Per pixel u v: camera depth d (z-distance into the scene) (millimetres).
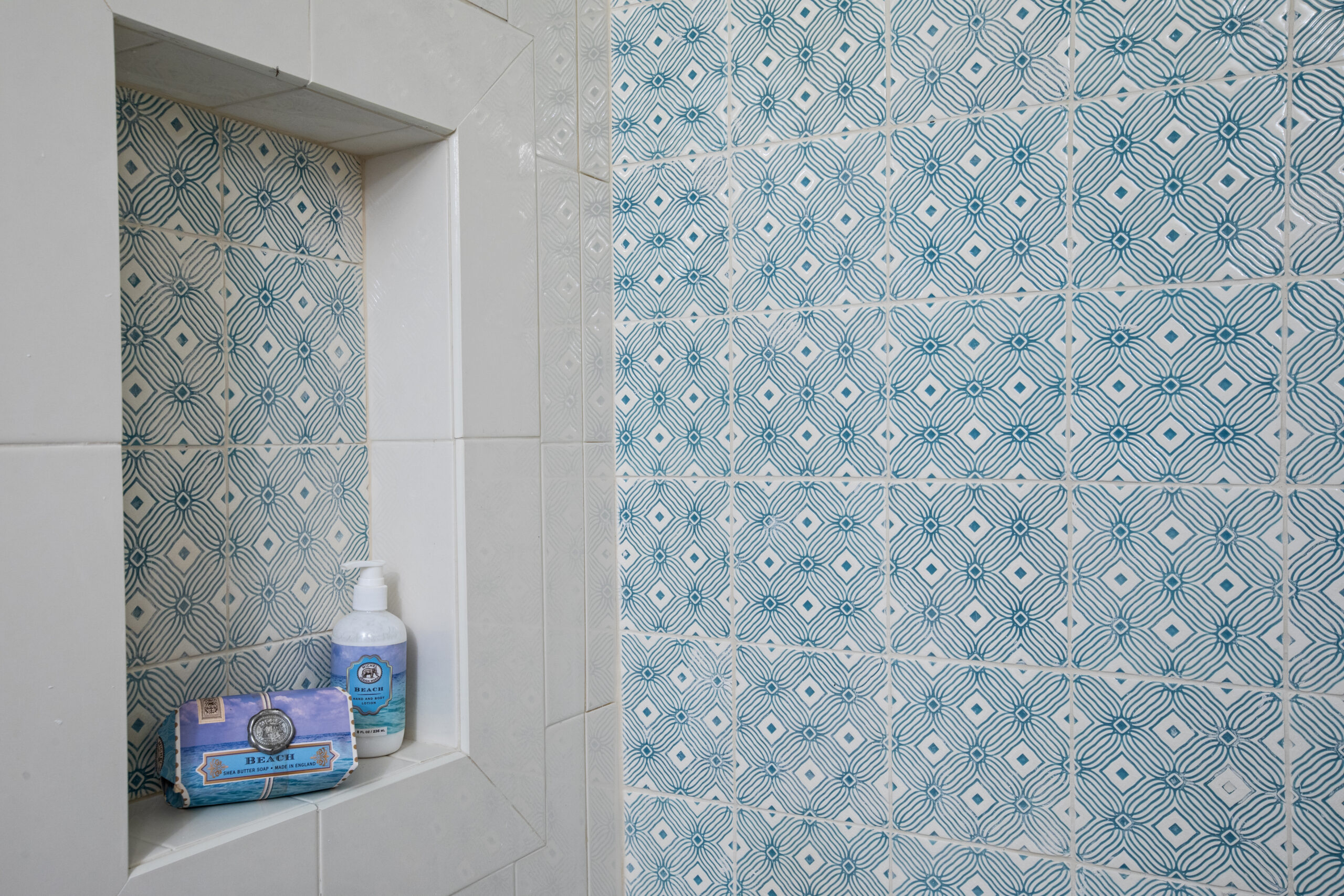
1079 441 995
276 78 847
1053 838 1017
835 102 1115
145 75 837
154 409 883
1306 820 906
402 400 1068
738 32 1175
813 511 1140
